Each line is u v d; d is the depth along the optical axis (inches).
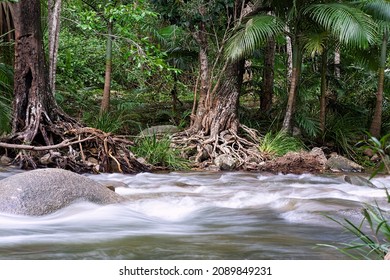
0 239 195.9
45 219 234.2
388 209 260.8
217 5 522.6
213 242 196.1
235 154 502.6
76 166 415.8
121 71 757.3
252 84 641.6
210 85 534.9
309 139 581.6
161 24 657.6
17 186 245.4
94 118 573.9
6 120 450.9
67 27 687.1
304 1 522.9
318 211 243.9
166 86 752.3
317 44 500.1
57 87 698.2
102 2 581.3
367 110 658.2
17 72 440.5
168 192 314.2
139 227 223.6
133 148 485.4
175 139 523.8
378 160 545.6
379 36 553.9
